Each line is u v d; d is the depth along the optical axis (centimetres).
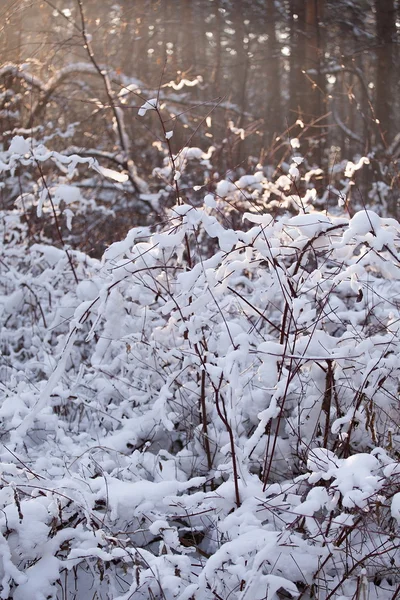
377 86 1207
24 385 337
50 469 276
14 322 429
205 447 308
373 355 283
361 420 276
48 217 516
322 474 232
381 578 247
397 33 1202
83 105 875
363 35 1234
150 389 332
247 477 266
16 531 235
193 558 262
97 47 973
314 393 295
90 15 995
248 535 231
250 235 266
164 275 319
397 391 287
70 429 333
